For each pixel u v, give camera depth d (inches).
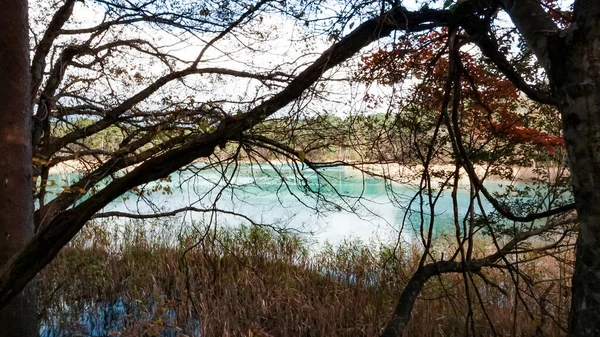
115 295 314.2
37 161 145.3
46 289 273.7
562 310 202.5
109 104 207.9
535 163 195.0
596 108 55.0
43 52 170.7
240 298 291.0
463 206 323.6
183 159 79.9
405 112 122.0
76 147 204.7
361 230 451.5
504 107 158.6
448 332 240.8
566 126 57.9
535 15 64.1
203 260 313.3
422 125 125.1
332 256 347.6
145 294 303.9
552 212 83.9
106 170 158.9
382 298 271.4
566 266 220.5
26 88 130.3
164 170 79.1
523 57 132.4
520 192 200.7
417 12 82.9
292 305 283.3
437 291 248.2
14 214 123.9
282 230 295.3
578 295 59.0
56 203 159.3
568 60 56.9
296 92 83.4
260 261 328.5
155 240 377.1
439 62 116.2
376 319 262.1
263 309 271.1
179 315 265.9
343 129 138.2
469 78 81.7
